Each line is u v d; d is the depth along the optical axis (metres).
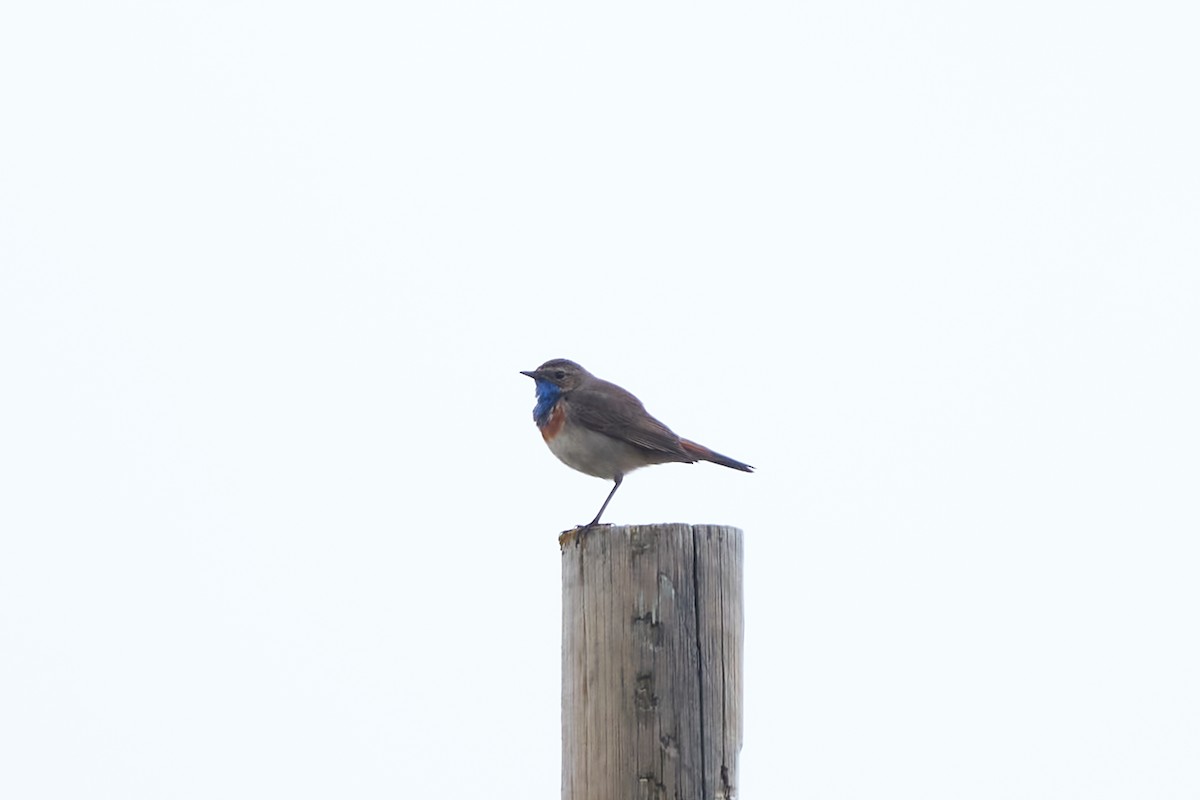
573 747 11.40
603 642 11.29
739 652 11.59
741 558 11.73
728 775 11.30
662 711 11.11
